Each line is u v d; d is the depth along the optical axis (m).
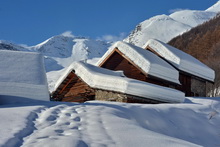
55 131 7.16
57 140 6.41
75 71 18.34
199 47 67.62
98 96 17.53
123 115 9.38
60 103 10.73
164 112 11.46
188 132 10.65
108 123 8.11
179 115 11.79
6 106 9.86
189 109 12.76
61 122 7.96
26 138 6.62
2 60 13.98
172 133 10.05
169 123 10.70
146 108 11.12
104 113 8.99
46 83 12.73
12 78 12.45
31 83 12.38
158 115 10.92
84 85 18.91
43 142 6.29
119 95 16.02
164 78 20.27
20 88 12.08
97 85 16.69
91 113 8.88
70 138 6.59
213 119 12.51
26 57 14.64
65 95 20.62
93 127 7.68
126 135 7.29
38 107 9.29
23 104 10.33
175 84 20.86
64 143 6.25
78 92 19.42
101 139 6.82
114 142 6.71
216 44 62.06
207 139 10.62
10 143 6.10
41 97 12.23
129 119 9.27
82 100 19.52
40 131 7.14
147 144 6.84
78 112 9.04
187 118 11.70
